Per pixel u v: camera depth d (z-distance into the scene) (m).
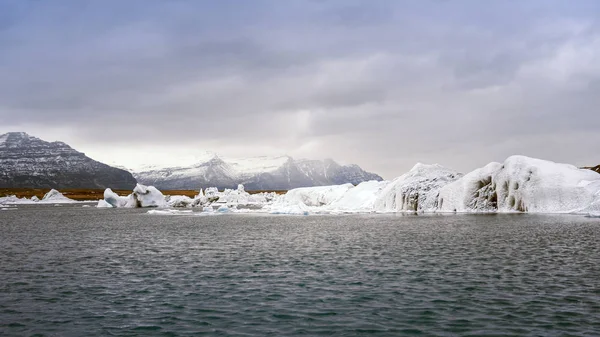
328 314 17.31
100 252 34.84
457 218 62.19
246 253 33.28
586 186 63.50
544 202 65.38
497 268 25.45
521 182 68.69
